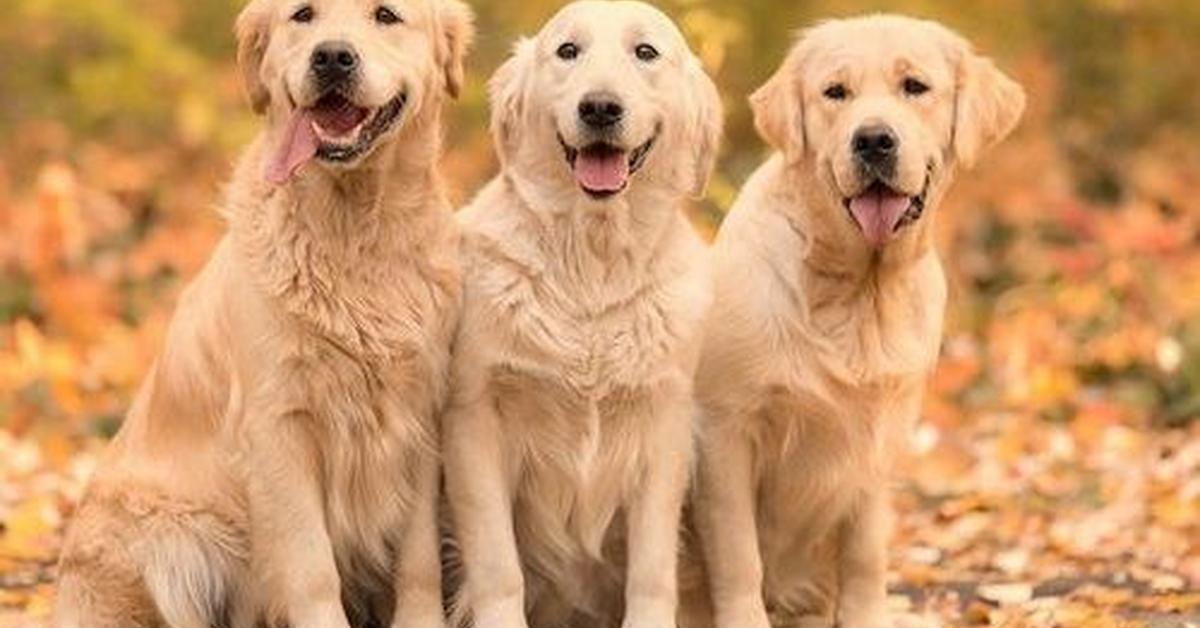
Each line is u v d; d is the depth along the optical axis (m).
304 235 6.07
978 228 14.58
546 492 6.24
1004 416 10.60
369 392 6.15
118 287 13.42
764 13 14.84
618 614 6.52
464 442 6.16
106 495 6.45
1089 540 8.07
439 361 6.18
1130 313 11.67
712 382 6.35
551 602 6.45
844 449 6.40
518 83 6.25
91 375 11.34
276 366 6.08
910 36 6.38
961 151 6.40
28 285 12.90
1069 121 16.16
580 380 6.07
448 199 6.48
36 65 16.55
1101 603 7.10
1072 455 9.72
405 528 6.25
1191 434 10.05
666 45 6.22
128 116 16.22
